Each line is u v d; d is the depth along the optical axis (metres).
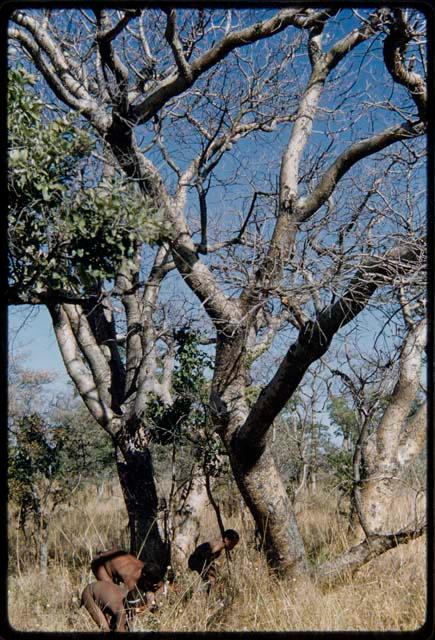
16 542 11.68
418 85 7.53
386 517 9.30
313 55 9.11
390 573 8.11
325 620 6.69
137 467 10.05
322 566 8.17
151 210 6.75
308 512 11.92
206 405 9.38
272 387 7.78
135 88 10.13
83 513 11.90
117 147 8.66
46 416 15.28
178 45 8.50
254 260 7.79
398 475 9.33
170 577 8.73
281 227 8.06
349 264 7.12
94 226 6.33
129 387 10.35
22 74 6.29
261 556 8.47
